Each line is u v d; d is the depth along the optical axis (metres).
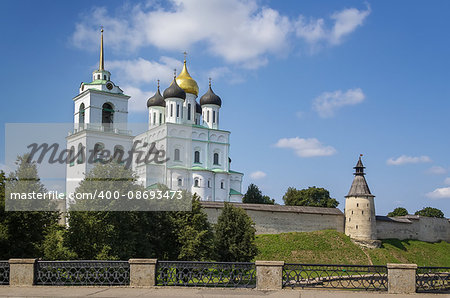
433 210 131.25
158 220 45.47
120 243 38.56
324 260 69.31
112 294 19.67
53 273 21.83
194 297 19.12
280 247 69.38
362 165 82.88
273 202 110.56
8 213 36.56
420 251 82.81
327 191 112.31
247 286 21.58
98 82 76.69
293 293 20.09
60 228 38.78
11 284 21.61
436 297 19.89
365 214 79.44
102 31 81.25
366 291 20.80
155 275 21.41
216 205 69.06
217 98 95.81
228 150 93.19
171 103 89.94
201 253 45.31
